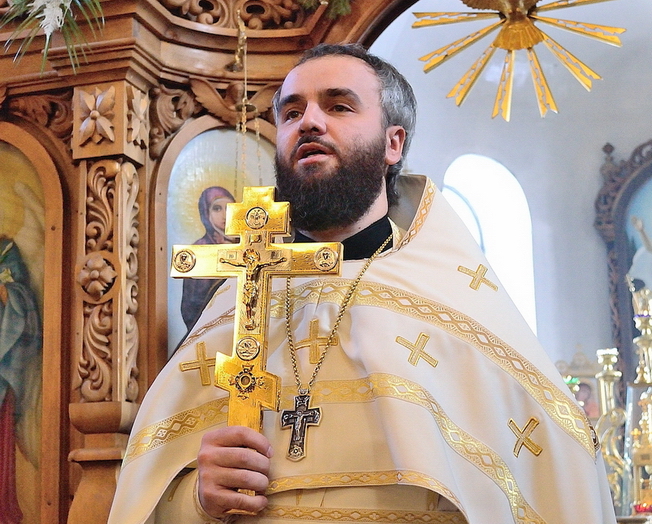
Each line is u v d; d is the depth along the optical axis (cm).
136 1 394
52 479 382
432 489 196
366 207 249
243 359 209
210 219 415
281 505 207
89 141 399
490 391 224
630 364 869
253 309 213
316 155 241
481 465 215
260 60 430
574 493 220
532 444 224
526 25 529
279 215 221
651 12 827
